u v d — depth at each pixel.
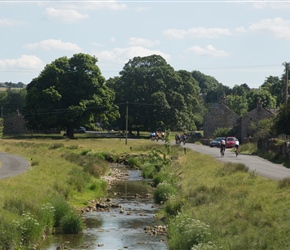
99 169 51.78
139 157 66.19
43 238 24.23
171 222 25.22
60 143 86.88
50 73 108.31
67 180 38.34
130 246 23.31
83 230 26.47
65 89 108.75
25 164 50.31
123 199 37.53
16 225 21.86
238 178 33.59
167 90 123.06
